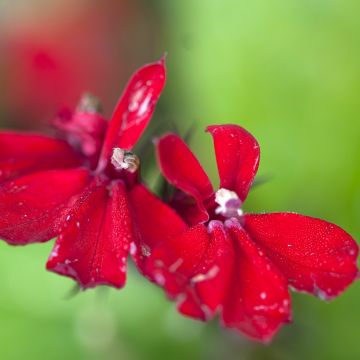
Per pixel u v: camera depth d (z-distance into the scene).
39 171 0.15
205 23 0.22
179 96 0.23
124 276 0.14
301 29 0.22
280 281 0.14
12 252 0.22
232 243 0.14
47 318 0.22
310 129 0.22
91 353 0.21
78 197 0.15
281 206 0.22
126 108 0.15
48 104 0.27
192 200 0.15
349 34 0.22
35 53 0.27
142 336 0.21
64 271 0.14
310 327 0.21
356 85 0.22
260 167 0.22
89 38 0.28
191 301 0.13
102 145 0.16
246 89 0.22
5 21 0.28
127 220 0.14
